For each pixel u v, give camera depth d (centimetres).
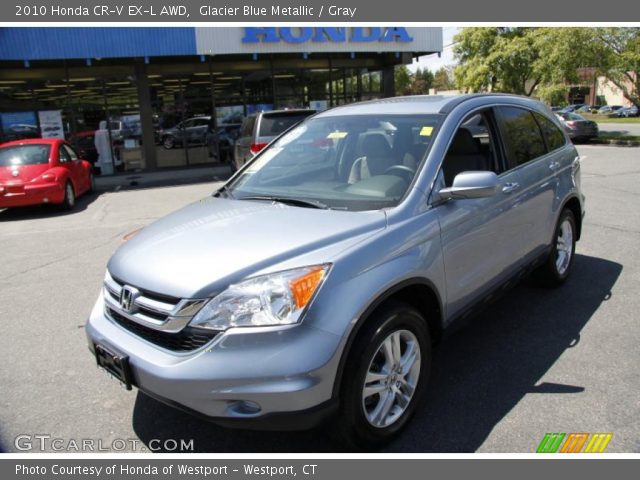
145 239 312
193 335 248
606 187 1077
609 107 5844
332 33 1734
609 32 2403
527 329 418
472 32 3441
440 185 324
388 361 279
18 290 577
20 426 320
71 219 1017
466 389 338
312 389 241
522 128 438
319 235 274
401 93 6619
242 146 1246
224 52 1666
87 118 1795
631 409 309
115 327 286
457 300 331
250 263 255
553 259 473
